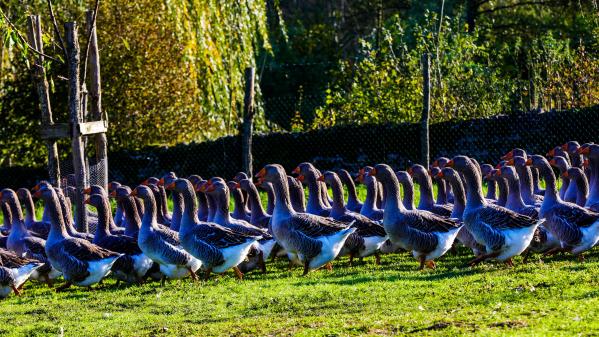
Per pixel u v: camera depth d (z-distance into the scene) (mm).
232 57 28359
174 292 14719
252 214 18188
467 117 26797
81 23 27656
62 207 17734
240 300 13617
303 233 15648
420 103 26812
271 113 38375
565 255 15750
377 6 45375
